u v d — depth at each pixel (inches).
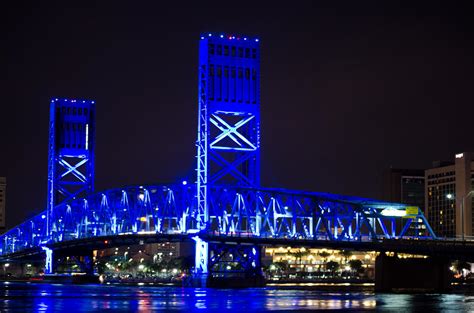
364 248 7313.0
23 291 7308.1
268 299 5807.1
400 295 6560.0
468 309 4849.9
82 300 5684.1
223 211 7864.2
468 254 6752.0
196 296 6264.8
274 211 7711.6
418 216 7440.9
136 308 4886.8
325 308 4899.1
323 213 7529.5
